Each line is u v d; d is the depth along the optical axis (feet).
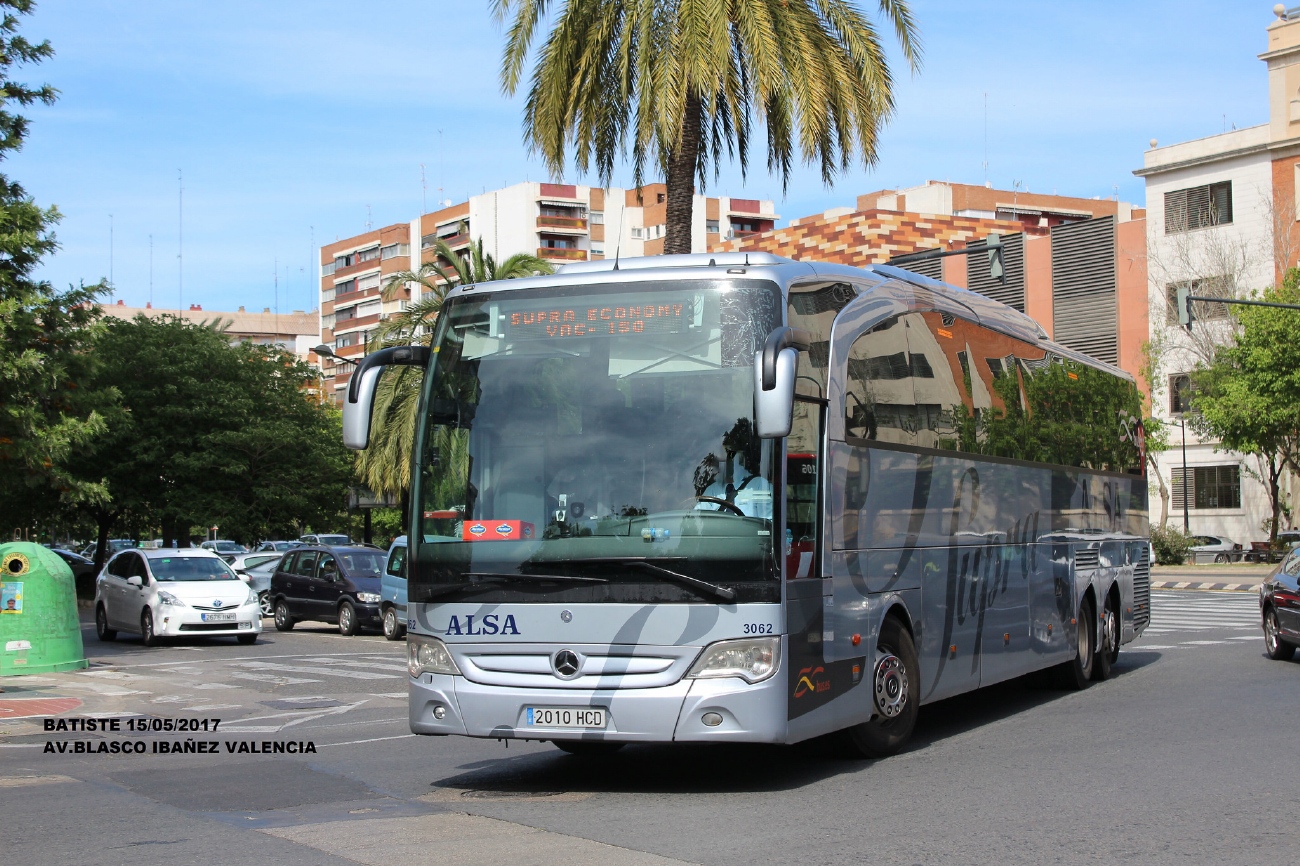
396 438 101.40
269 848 23.31
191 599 80.53
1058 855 22.26
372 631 94.84
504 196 343.67
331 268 410.52
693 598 27.63
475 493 29.40
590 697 27.86
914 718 34.83
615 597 27.94
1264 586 61.52
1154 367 180.45
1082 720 40.52
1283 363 154.20
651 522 28.09
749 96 71.77
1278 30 184.75
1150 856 22.13
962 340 40.65
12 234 68.08
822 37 69.77
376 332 103.60
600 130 74.08
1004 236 212.64
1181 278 190.60
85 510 161.27
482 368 30.07
